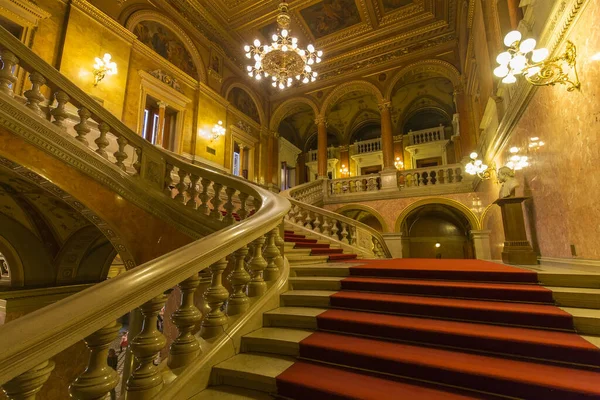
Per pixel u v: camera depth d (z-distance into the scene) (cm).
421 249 1487
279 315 279
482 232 984
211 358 216
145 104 921
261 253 322
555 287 279
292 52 788
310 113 1834
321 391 183
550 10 384
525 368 186
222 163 1177
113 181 422
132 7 908
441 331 224
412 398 174
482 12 740
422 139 1677
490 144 762
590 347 187
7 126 338
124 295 148
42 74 383
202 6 1128
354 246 693
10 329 113
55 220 535
